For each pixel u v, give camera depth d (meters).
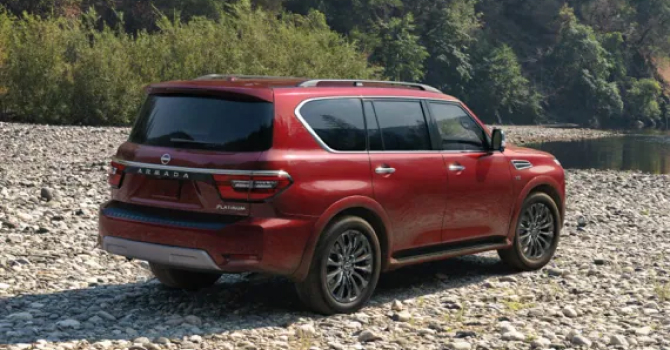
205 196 6.07
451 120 7.59
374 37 77.75
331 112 6.56
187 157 6.15
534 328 6.37
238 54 37.44
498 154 7.94
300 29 43.69
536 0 98.38
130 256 6.39
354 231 6.53
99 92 34.59
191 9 68.94
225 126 6.18
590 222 12.49
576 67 93.44
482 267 8.63
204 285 7.30
